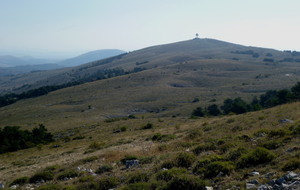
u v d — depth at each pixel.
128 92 172.50
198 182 9.39
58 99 175.00
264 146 12.81
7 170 25.50
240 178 9.41
